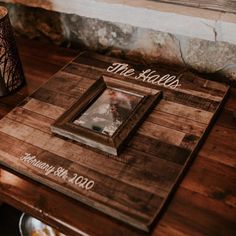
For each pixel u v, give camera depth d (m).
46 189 0.69
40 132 0.79
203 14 0.85
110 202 0.63
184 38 0.93
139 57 1.05
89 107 0.83
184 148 0.71
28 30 1.21
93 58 1.00
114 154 0.71
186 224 0.60
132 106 0.82
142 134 0.75
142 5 0.91
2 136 0.79
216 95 0.83
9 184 0.71
